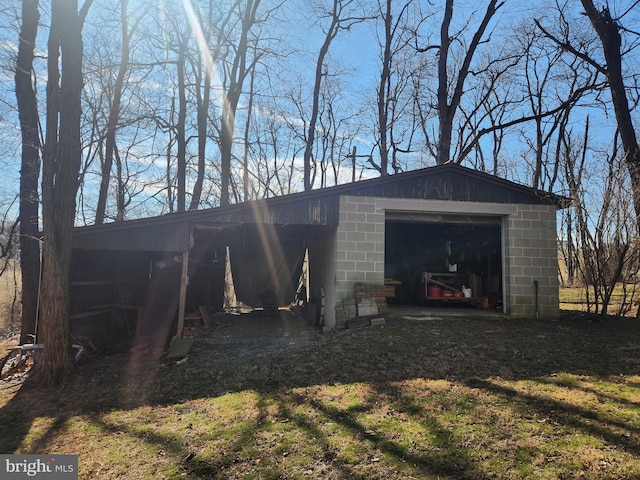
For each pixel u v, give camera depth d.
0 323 12.77
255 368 6.75
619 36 10.59
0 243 13.53
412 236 14.30
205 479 3.42
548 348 6.83
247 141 21.30
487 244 11.95
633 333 7.84
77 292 9.20
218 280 15.52
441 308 11.38
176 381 6.41
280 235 13.62
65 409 5.48
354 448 3.75
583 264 9.63
